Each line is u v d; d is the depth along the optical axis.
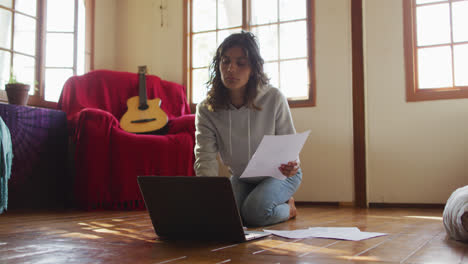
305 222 2.00
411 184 3.23
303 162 3.56
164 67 4.18
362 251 1.14
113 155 2.93
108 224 1.95
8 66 3.41
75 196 2.89
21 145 2.91
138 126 3.31
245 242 1.31
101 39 4.18
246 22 3.90
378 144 3.35
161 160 3.01
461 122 3.13
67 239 1.44
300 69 3.71
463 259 1.03
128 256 1.10
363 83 3.41
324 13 3.59
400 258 1.05
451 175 3.13
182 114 3.71
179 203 1.35
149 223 2.00
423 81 3.33
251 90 1.76
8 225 1.92
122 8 4.32
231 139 1.87
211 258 1.06
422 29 3.35
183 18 4.15
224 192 1.26
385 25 3.40
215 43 4.07
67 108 3.35
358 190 3.36
